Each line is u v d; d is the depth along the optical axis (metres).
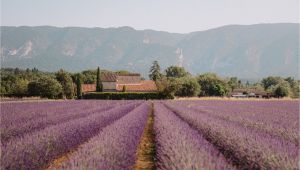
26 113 31.03
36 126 19.84
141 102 58.53
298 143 14.48
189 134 14.33
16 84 105.25
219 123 19.12
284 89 110.31
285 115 29.25
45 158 12.09
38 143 12.30
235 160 12.80
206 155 9.93
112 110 32.84
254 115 28.89
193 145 11.54
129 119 20.89
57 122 22.50
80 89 88.06
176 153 10.00
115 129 15.41
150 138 19.66
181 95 101.19
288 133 16.38
